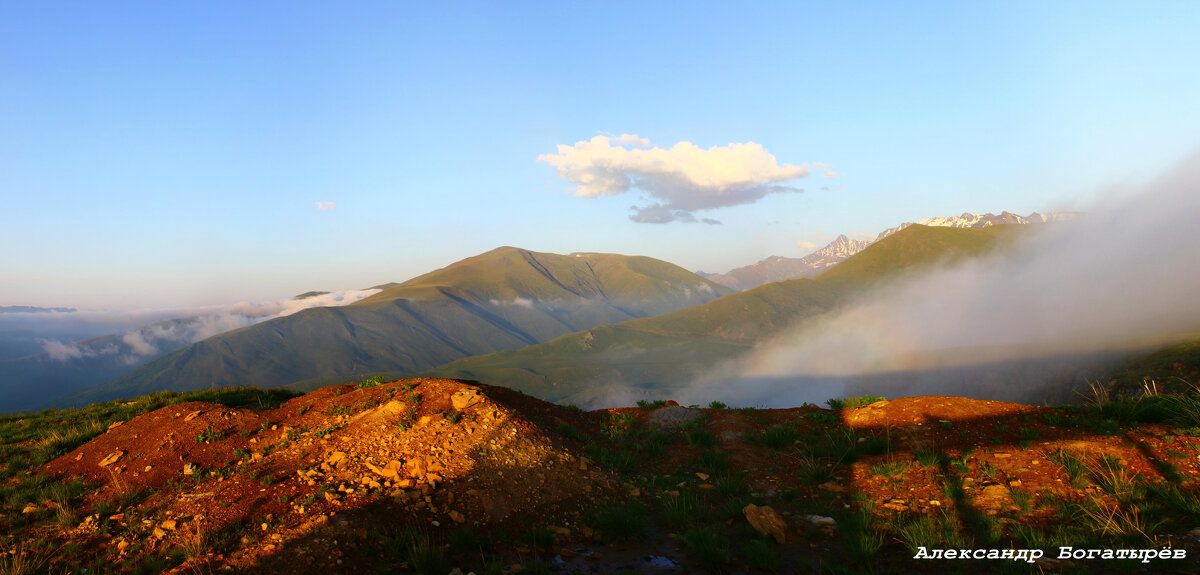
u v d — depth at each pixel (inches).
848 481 476.1
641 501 466.0
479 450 476.4
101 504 412.2
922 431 534.3
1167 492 382.0
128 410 708.0
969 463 466.6
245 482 431.5
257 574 323.3
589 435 595.8
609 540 400.8
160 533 367.9
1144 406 512.1
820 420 601.9
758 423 610.2
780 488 478.0
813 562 352.5
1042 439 487.5
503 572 345.7
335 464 457.1
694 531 388.5
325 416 561.3
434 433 497.4
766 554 349.7
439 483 431.8
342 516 375.9
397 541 363.6
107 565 341.4
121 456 495.5
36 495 437.7
